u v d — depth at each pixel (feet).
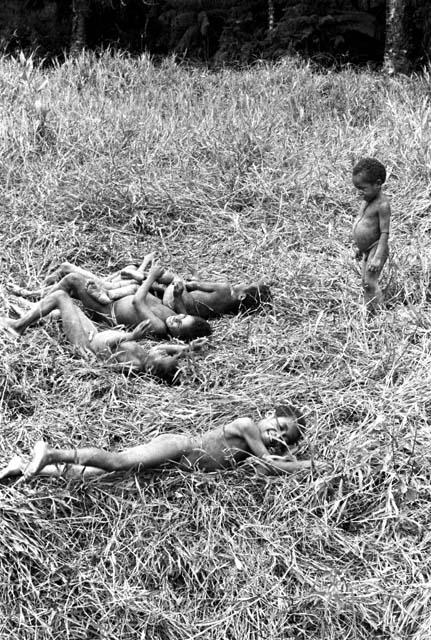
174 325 22.65
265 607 16.83
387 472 18.65
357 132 35.76
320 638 16.52
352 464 18.81
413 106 37.83
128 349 21.39
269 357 22.38
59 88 38.78
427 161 31.73
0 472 17.71
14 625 16.14
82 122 33.40
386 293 24.82
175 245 27.81
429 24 53.42
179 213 29.30
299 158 33.01
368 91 41.83
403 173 31.60
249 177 31.24
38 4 60.13
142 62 45.50
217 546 17.63
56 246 26.58
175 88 42.78
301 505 18.28
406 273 25.86
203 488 18.52
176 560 17.33
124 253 26.86
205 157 32.63
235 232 28.53
